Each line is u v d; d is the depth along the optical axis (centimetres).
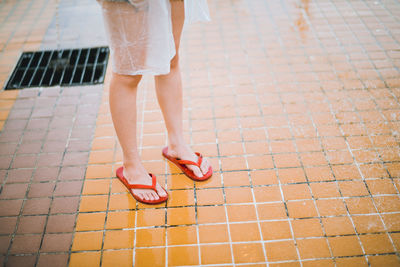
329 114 238
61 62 299
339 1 362
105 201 191
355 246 167
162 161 212
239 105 248
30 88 272
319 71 274
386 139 218
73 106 254
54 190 198
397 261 161
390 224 175
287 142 220
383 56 284
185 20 171
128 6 125
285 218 180
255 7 364
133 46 138
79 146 223
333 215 180
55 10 372
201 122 237
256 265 162
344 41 305
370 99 247
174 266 163
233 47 307
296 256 165
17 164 212
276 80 269
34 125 239
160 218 182
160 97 180
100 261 166
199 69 284
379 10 342
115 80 153
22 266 165
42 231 178
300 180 198
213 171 205
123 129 167
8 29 343
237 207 186
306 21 336
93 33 335
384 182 194
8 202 192
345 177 198
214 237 174
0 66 297
